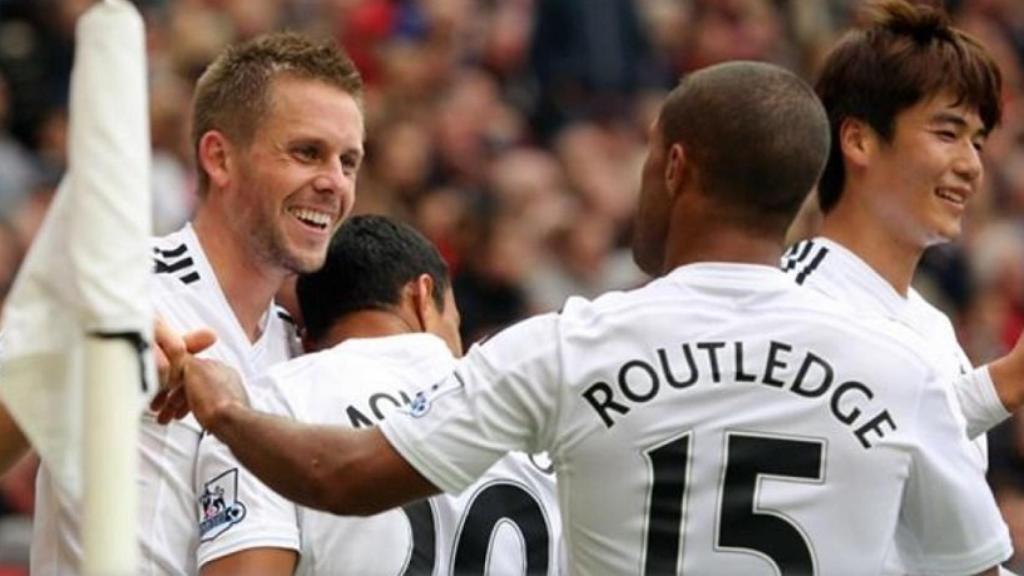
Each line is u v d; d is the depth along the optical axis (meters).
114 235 4.11
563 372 5.01
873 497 5.05
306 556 5.79
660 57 18.09
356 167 6.29
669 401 5.00
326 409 5.79
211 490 5.80
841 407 5.04
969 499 5.15
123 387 4.11
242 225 6.18
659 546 5.01
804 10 18.69
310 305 6.22
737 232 5.12
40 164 14.82
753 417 5.01
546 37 17.69
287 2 16.50
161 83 14.88
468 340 13.97
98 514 4.06
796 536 5.00
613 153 16.86
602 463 5.03
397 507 5.26
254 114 6.15
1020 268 16.42
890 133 6.31
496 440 5.03
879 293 6.36
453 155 15.83
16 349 4.50
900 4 6.34
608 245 15.36
